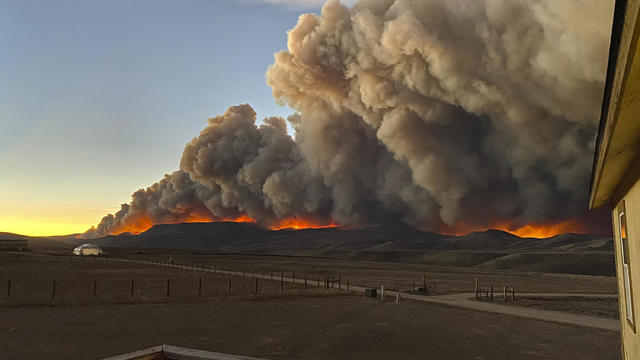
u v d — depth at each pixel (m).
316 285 47.09
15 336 18.62
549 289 50.19
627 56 2.19
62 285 39.81
